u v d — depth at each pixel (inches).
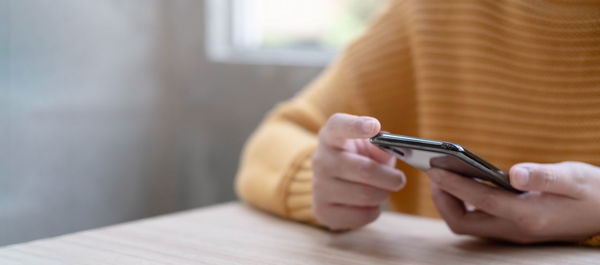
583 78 29.2
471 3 32.8
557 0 29.9
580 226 22.1
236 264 19.7
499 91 31.9
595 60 29.0
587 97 29.1
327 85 37.9
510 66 31.5
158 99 75.6
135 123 72.8
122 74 70.9
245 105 70.5
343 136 23.6
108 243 22.4
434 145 18.0
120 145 71.1
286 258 20.8
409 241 24.1
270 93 68.6
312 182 26.1
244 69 70.2
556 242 23.9
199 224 26.8
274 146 32.9
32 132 61.2
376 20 38.1
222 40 73.0
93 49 67.2
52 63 62.9
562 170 21.4
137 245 22.2
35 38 61.0
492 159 32.2
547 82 30.2
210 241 23.2
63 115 64.2
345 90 36.8
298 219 28.0
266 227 26.6
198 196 75.1
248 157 35.3
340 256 21.3
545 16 30.3
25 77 60.2
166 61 75.8
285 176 29.2
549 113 30.1
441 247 23.0
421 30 34.6
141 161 73.9
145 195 74.9
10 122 59.0
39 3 61.3
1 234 58.6
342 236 25.0
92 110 67.4
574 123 29.5
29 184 61.0
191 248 21.9
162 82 76.0
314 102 37.4
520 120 31.1
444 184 22.2
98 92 68.1
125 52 71.1
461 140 33.3
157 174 76.3
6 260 19.6
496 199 21.7
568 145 29.6
